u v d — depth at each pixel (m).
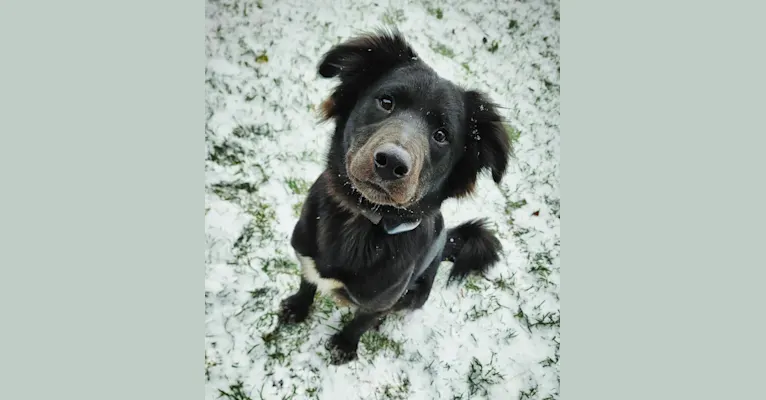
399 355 1.08
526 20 1.33
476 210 1.20
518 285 1.17
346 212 0.93
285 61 1.22
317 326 1.07
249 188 1.13
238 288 1.08
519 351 1.13
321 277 0.97
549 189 1.23
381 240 0.92
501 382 1.10
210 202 1.12
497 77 1.29
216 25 1.21
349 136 0.87
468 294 1.14
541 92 1.30
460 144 0.88
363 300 0.96
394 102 0.84
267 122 1.18
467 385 1.09
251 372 1.03
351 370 1.06
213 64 1.19
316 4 1.27
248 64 1.21
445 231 1.06
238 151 1.15
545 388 1.11
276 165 1.16
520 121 1.27
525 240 1.20
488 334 1.13
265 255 1.10
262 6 1.24
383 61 0.88
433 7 1.31
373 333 1.08
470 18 1.32
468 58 1.29
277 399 1.03
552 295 1.17
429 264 1.02
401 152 0.77
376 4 1.29
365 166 0.80
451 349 1.10
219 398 1.02
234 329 1.05
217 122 1.16
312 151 1.17
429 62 1.28
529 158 1.25
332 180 0.91
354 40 0.89
